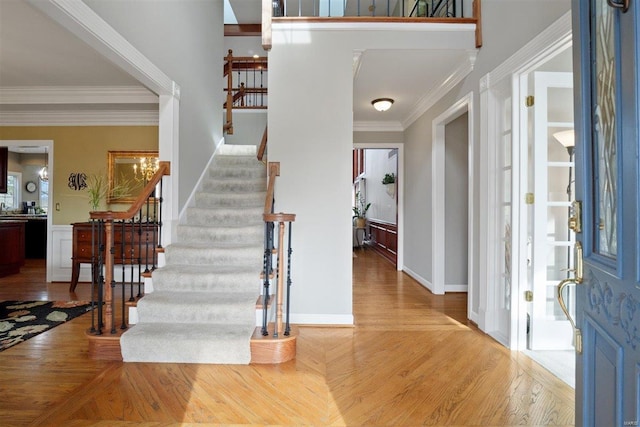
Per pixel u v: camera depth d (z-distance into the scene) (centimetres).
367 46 310
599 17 107
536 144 253
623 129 89
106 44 231
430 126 437
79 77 380
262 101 640
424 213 464
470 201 323
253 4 710
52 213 473
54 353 249
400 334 291
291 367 231
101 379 212
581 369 112
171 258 319
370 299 402
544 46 219
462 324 316
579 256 114
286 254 314
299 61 312
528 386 207
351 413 180
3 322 311
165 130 339
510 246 267
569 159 262
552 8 214
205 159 440
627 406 86
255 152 516
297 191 313
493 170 288
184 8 370
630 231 86
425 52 313
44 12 191
